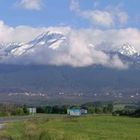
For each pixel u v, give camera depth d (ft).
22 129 327.47
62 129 346.33
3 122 434.71
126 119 533.96
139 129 364.79
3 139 254.06
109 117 591.78
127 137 288.71
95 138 274.16
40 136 242.99
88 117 582.76
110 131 338.95
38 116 627.87
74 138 239.30
